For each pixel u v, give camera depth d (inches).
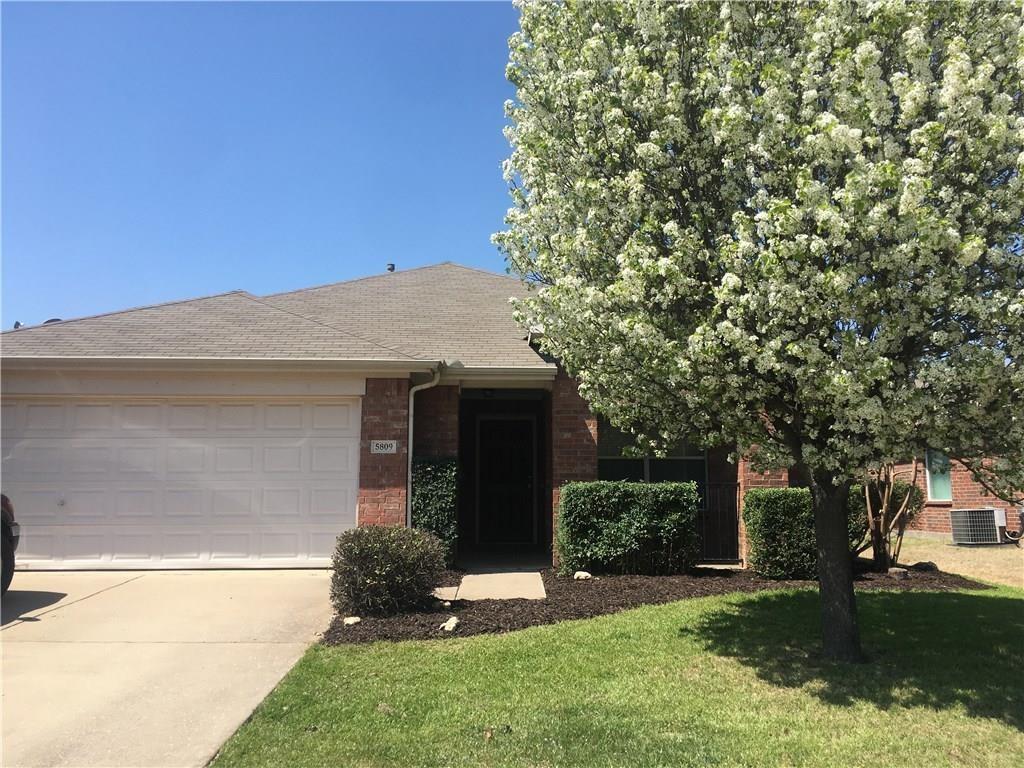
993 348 179.9
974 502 586.2
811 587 350.0
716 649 249.6
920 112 187.5
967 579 385.7
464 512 523.2
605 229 231.6
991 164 182.9
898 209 174.7
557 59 255.3
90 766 167.0
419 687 214.1
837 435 203.9
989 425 194.2
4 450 386.6
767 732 184.1
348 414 398.6
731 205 216.7
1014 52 183.5
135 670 229.6
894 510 428.5
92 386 388.8
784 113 198.4
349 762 167.8
